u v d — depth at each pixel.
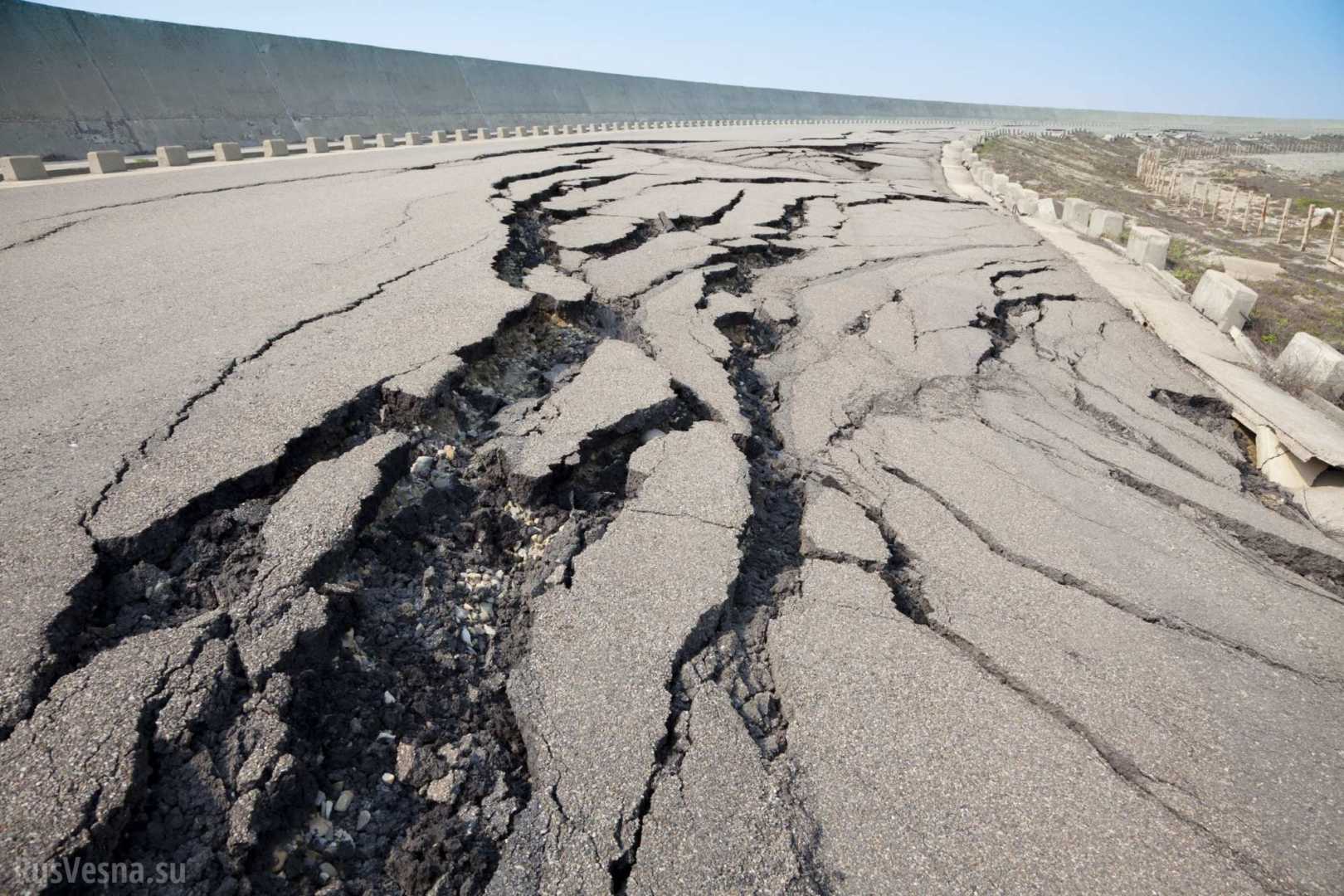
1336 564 3.82
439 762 2.41
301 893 2.00
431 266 6.30
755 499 3.96
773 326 6.57
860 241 9.70
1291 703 2.80
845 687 2.74
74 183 10.82
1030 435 4.94
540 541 3.51
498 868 2.08
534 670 2.71
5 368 4.14
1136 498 4.23
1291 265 14.23
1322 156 59.88
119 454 3.27
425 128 30.02
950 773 2.40
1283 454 5.03
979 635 3.04
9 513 2.83
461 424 4.16
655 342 5.65
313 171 12.46
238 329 4.79
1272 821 2.30
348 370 4.21
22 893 1.68
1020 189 14.44
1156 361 6.55
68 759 1.97
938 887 2.05
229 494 3.12
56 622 2.37
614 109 43.03
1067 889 2.06
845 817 2.24
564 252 7.59
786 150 19.77
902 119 76.75
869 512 3.93
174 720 2.14
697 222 9.40
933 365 5.91
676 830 2.16
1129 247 10.04
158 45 21.22
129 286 5.63
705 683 2.70
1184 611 3.29
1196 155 51.28
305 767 2.23
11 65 17.47
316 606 2.61
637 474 3.94
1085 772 2.44
